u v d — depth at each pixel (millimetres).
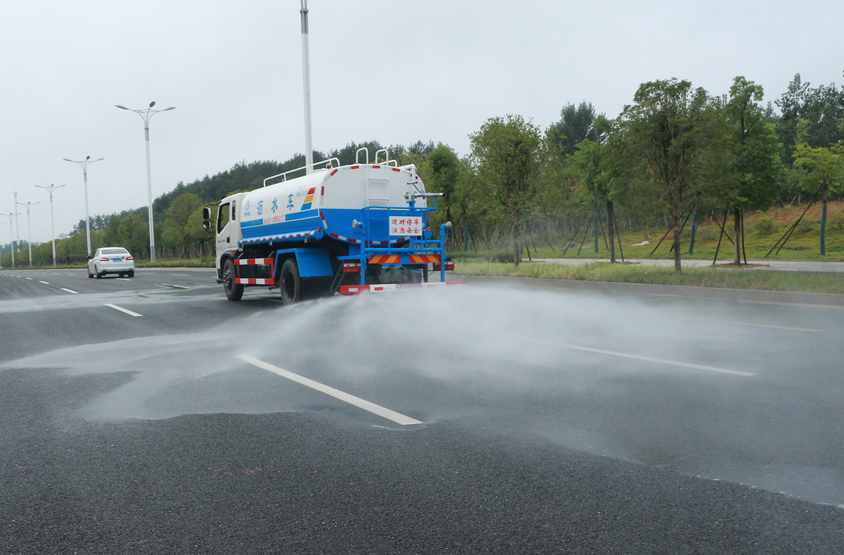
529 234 30375
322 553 2871
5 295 20188
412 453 4156
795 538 2914
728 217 45406
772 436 4320
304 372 6789
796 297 13000
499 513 3234
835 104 51156
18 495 3588
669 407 5102
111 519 3258
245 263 15094
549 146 24297
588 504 3312
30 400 5777
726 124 17312
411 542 2955
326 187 12508
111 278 31250
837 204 41500
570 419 4828
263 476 3811
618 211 38250
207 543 2984
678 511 3209
